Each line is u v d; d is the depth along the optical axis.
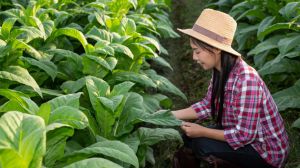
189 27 6.95
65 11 4.36
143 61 3.99
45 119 1.97
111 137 2.82
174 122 2.73
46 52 3.23
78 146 2.56
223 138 2.84
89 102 3.14
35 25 3.46
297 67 4.18
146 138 2.83
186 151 3.13
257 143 2.84
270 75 4.59
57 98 2.25
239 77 2.64
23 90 2.87
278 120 2.82
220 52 2.66
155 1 5.88
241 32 5.14
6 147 1.44
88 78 2.78
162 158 3.59
